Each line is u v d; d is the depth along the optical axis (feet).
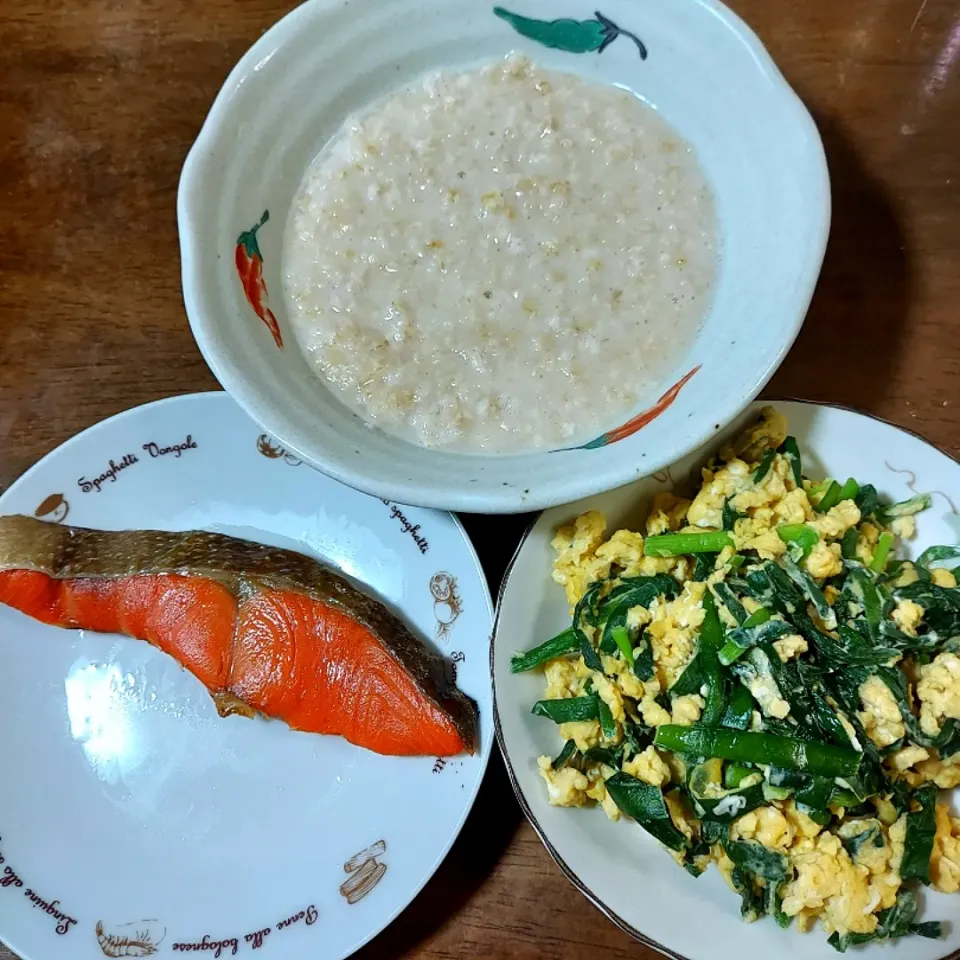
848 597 0.92
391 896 0.95
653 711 0.90
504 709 0.92
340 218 0.97
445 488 0.81
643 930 0.87
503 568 1.06
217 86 1.12
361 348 0.92
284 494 1.08
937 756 0.90
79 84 1.13
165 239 1.10
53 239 1.10
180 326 1.09
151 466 1.08
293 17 0.91
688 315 0.94
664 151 0.98
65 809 1.01
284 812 1.00
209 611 1.02
